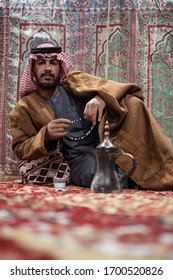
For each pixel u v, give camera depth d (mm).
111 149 2805
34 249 1123
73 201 2283
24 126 3818
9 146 4543
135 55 4602
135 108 3707
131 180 3635
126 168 3572
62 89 4000
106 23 4605
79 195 2625
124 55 4605
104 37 4605
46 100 3951
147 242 1237
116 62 4578
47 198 2391
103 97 3627
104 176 2818
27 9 4609
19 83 4594
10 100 4586
